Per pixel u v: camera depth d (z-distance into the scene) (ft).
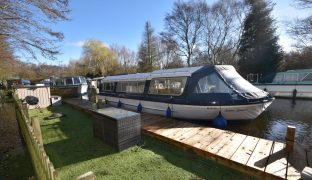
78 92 54.85
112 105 39.55
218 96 23.45
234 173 12.61
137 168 13.16
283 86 54.85
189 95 24.54
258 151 14.38
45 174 7.95
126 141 16.34
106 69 135.03
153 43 124.47
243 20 94.89
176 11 106.32
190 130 19.80
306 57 75.72
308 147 19.44
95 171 12.86
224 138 17.22
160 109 28.22
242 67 88.63
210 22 103.09
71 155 15.52
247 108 23.13
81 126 24.21
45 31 25.13
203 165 13.57
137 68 132.36
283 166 12.21
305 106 42.91
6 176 13.11
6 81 94.02
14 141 19.99
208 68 25.50
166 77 27.71
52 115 30.40
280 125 28.14
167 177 12.01
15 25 22.53
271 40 82.84
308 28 41.09
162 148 16.66
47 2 22.02
